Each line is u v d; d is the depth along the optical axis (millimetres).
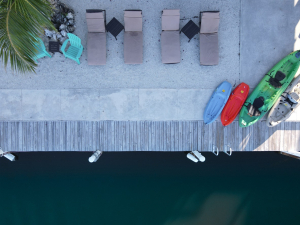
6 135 7434
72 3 7258
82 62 7348
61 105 7414
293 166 8406
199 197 8555
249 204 8531
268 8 7348
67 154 8453
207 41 7004
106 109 7445
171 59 7047
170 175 8484
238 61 7434
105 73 7402
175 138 7500
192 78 7430
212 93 7445
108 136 7477
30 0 4973
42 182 8508
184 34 7328
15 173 8469
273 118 7352
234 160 8422
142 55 7109
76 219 8641
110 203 8617
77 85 7398
